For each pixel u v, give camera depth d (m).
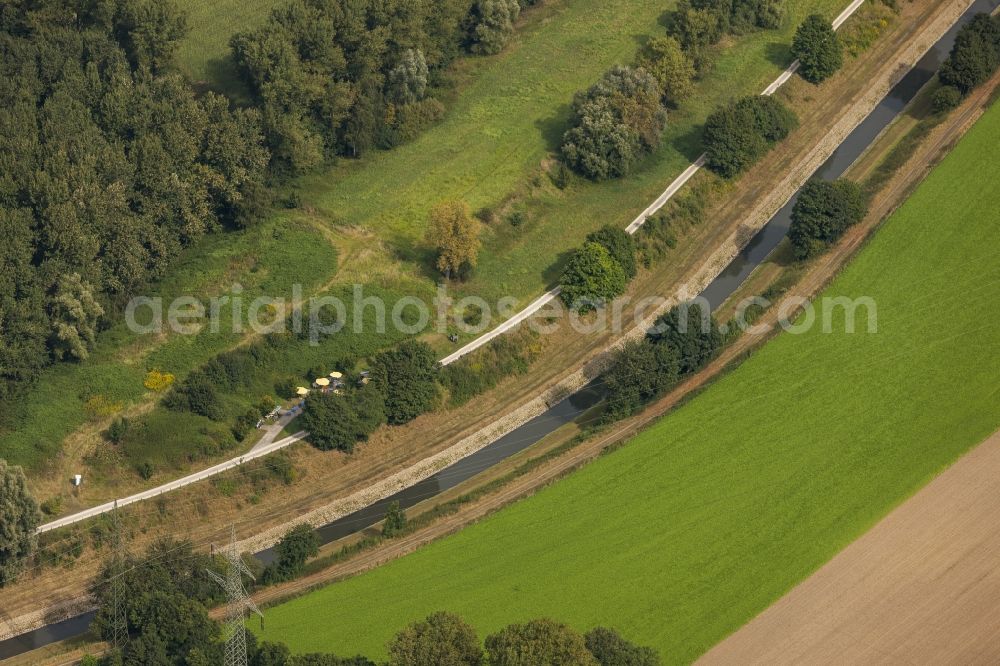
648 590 190.00
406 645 163.75
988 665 177.00
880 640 181.25
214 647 171.38
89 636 187.00
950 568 190.25
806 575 190.75
